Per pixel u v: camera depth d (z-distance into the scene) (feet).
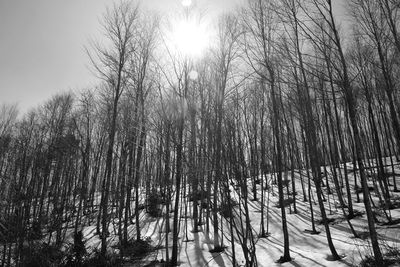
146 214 59.72
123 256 39.04
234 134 19.40
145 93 37.70
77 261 33.65
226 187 19.03
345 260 28.25
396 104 44.50
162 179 53.62
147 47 41.73
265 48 28.63
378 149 52.95
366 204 22.15
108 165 38.06
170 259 37.09
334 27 22.29
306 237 40.50
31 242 22.58
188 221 55.11
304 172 84.53
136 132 36.29
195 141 23.68
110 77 41.45
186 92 28.58
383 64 28.53
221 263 33.22
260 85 35.09
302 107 33.88
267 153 46.91
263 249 36.81
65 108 59.52
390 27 23.61
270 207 61.57
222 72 27.68
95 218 55.88
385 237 32.63
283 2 25.26
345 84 22.57
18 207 20.30
